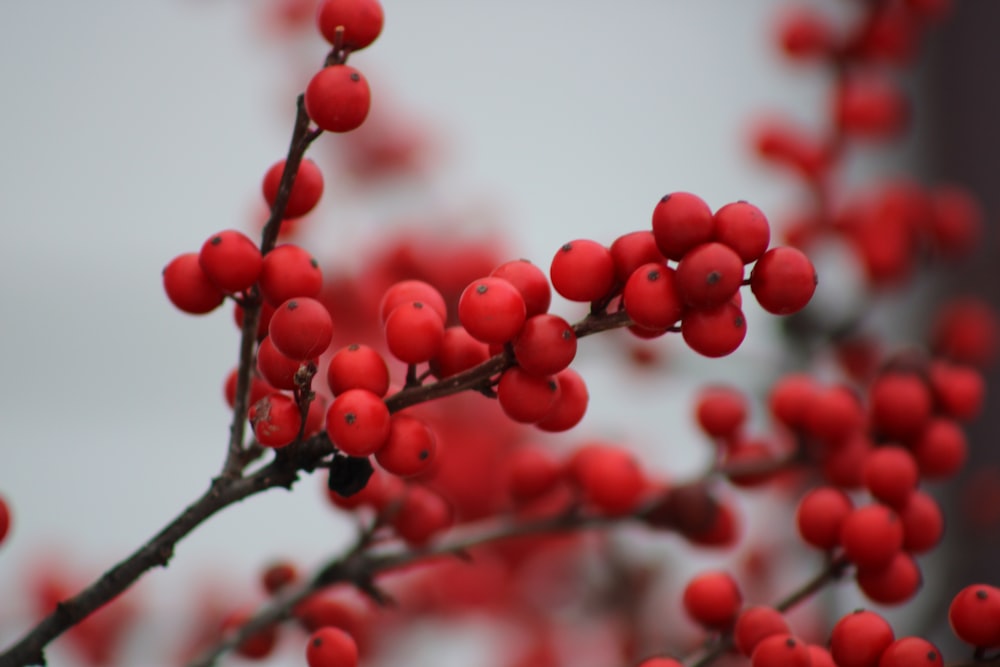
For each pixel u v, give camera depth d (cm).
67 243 91
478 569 65
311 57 80
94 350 91
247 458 47
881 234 67
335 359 46
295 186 47
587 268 45
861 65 75
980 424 84
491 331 45
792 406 53
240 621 51
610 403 86
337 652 47
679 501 53
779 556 65
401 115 77
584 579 65
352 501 50
